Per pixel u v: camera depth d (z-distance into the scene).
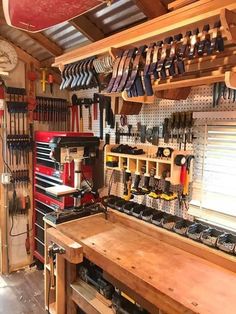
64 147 2.61
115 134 2.95
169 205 2.43
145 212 2.42
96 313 2.11
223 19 1.23
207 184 2.14
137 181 2.47
